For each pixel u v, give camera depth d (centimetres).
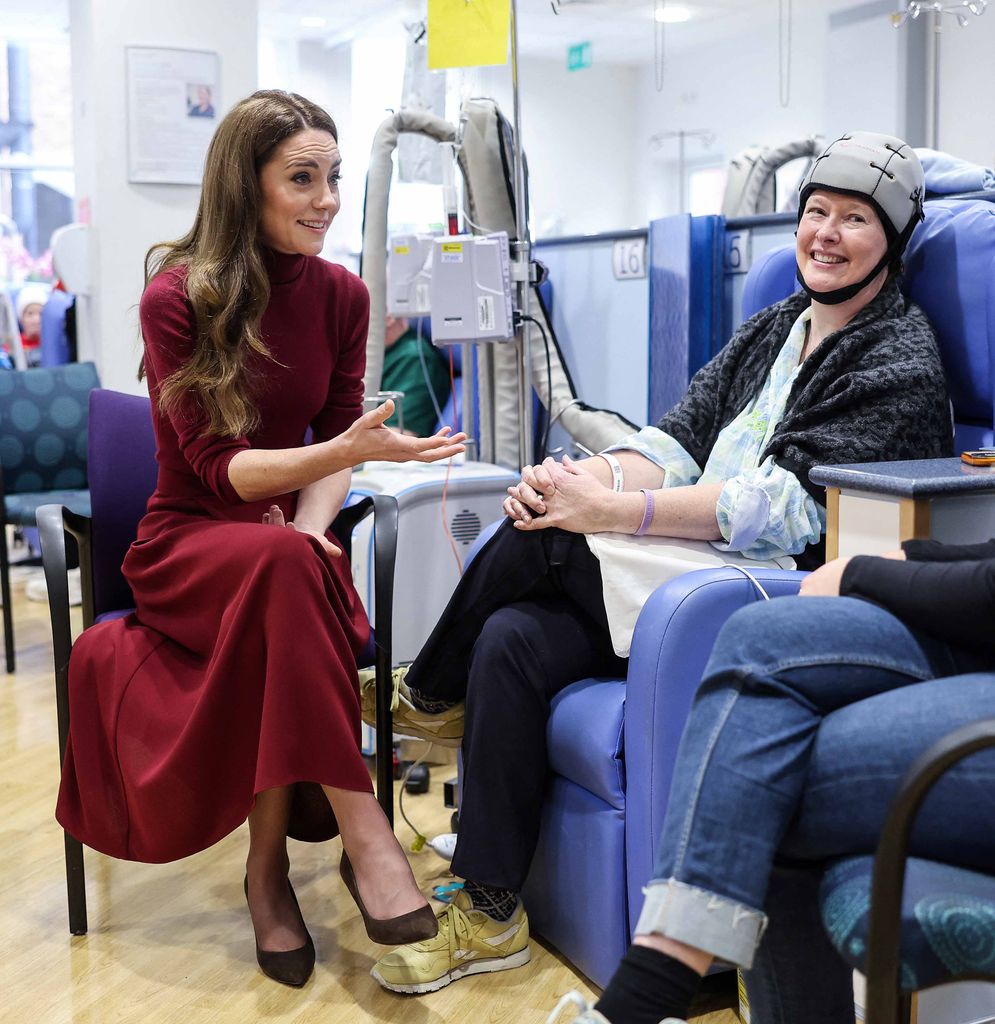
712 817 109
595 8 504
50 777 268
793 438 174
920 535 139
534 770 179
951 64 424
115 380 434
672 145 669
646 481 202
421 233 286
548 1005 171
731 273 284
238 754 173
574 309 338
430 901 200
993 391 180
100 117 421
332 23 695
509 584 185
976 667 122
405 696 200
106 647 185
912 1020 148
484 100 288
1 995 175
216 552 176
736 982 175
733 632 116
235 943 192
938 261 187
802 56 578
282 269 193
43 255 829
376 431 174
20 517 358
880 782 107
